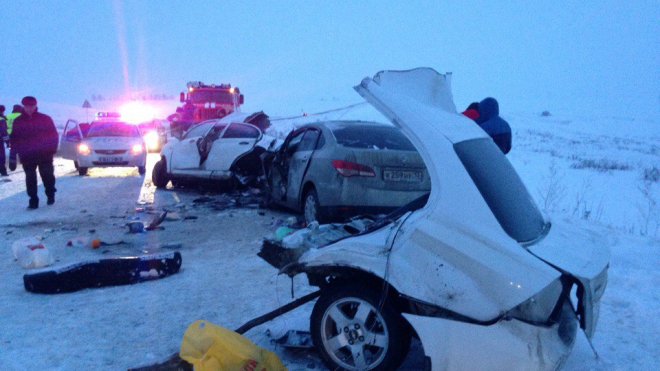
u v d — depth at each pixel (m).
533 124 51.56
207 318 4.37
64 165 17.64
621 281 5.30
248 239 7.18
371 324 3.22
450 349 2.72
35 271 5.20
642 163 21.95
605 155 25.55
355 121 7.88
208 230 7.73
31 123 9.15
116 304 4.68
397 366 3.07
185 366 3.25
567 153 25.42
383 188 6.60
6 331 4.07
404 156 6.74
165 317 4.38
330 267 3.25
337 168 6.72
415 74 3.68
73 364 3.55
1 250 6.52
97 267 5.19
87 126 16.02
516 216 3.03
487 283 2.70
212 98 23.33
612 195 12.73
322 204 6.96
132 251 6.54
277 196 8.73
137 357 3.66
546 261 2.71
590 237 3.41
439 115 3.39
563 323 2.83
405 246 2.99
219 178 10.58
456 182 2.96
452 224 2.89
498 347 2.63
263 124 11.99
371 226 3.43
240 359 2.84
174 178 11.46
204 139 10.80
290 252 3.68
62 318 4.34
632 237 7.04
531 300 2.61
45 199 10.52
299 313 4.41
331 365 3.27
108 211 9.14
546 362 2.58
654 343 3.95
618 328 4.23
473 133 3.51
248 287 5.16
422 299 2.82
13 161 15.20
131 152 14.20
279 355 3.71
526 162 19.80
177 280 5.39
